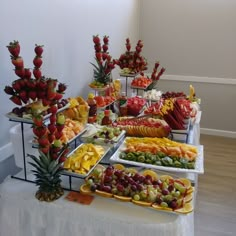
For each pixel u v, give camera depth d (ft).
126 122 6.22
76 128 4.91
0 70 4.82
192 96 8.29
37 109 4.15
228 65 11.84
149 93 7.98
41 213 4.10
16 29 5.06
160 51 12.39
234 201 8.28
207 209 7.91
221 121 12.54
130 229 3.77
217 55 11.84
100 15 8.19
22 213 4.19
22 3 5.14
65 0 6.40
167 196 3.94
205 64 12.06
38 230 4.16
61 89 4.71
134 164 4.78
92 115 5.89
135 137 5.80
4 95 4.95
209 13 11.48
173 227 3.71
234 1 11.13
